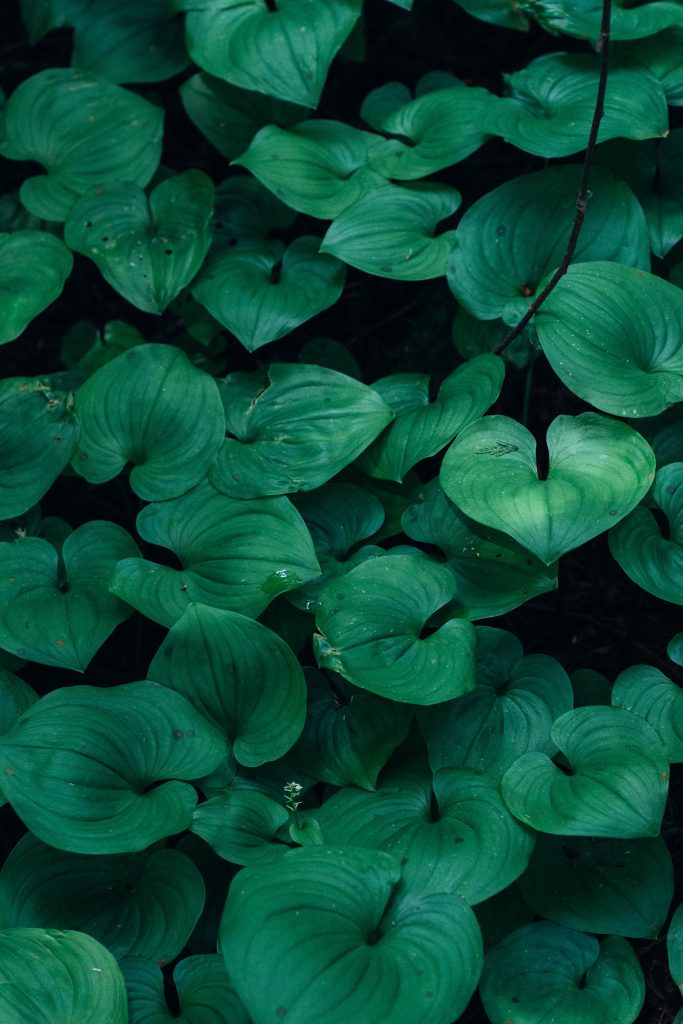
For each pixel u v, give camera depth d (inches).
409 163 35.8
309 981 28.7
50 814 30.4
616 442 32.8
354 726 32.2
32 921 31.0
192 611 32.0
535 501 32.0
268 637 32.0
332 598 32.0
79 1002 29.5
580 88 35.3
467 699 32.2
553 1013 30.2
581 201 32.6
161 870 31.4
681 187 35.8
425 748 32.4
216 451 33.8
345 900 29.5
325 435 34.0
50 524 34.5
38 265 35.7
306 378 34.7
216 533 33.1
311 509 34.0
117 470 33.9
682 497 33.0
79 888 31.3
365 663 31.4
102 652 35.8
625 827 30.3
